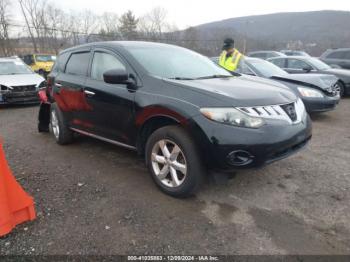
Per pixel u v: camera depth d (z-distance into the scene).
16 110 8.93
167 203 3.17
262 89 3.34
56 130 5.23
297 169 3.99
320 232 2.67
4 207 2.63
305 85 6.58
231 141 2.82
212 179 3.23
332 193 3.35
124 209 3.06
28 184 3.66
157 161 3.38
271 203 3.16
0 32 42.88
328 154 4.56
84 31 49.09
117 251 2.46
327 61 13.77
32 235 2.66
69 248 2.50
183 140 3.03
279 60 10.41
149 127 3.53
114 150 4.87
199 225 2.79
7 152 4.88
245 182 3.62
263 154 2.87
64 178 3.82
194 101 3.01
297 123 3.22
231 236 2.63
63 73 4.91
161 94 3.25
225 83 3.49
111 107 3.80
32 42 44.75
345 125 6.38
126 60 3.76
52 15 46.16
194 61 4.34
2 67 10.09
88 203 3.19
